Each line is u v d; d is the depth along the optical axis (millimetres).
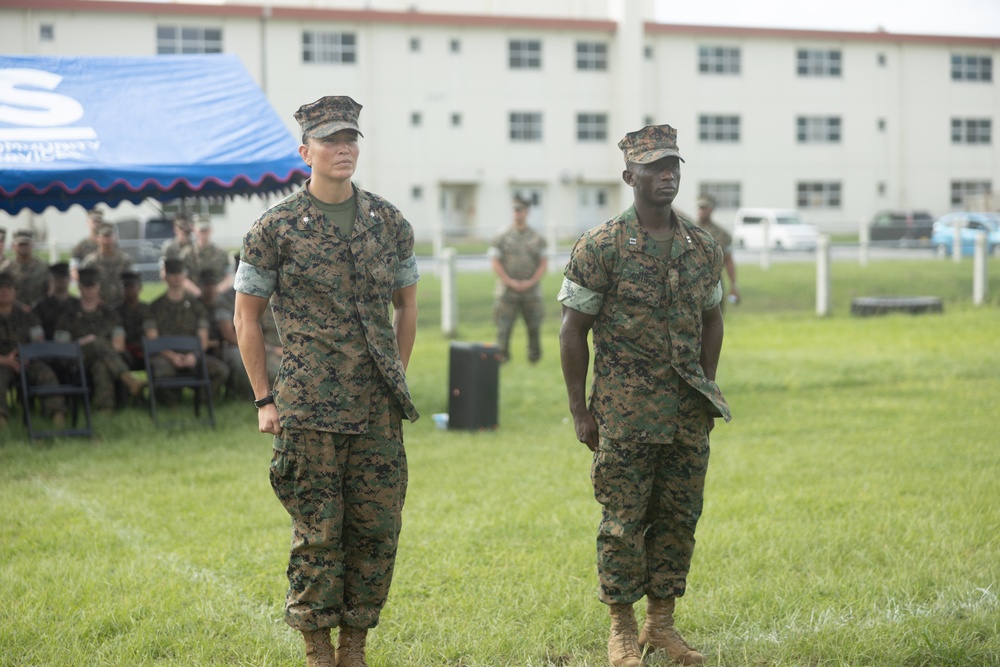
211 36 43125
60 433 9766
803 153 52781
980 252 21344
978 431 9789
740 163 52062
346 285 4133
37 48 40094
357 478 4180
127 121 10781
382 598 4297
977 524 6418
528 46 48781
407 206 47281
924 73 54062
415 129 47188
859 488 7555
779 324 19578
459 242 45406
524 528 6629
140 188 9930
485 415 10406
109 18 41000
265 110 11516
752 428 10227
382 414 4184
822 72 52781
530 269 14562
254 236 4125
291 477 4137
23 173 9484
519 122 48875
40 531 6668
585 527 6621
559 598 5223
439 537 6422
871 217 53812
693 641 4738
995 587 5266
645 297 4297
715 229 13141
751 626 4863
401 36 46500
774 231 41812
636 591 4430
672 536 4539
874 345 16625
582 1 53344
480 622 4949
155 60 12047
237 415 11055
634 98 49688
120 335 11086
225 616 5074
